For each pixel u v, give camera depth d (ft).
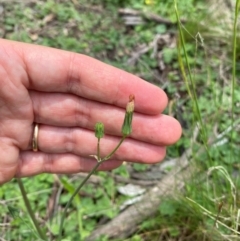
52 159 0.70
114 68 0.61
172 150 0.96
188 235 0.81
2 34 1.25
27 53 0.61
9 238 0.83
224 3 1.23
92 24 1.28
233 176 0.87
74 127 0.67
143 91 0.61
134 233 0.83
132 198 0.89
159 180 0.92
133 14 1.30
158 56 1.19
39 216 0.88
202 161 0.89
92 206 0.88
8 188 0.90
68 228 0.85
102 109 0.64
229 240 0.72
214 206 0.77
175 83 1.11
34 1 1.33
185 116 1.02
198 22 1.13
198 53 1.16
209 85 1.07
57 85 0.63
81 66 0.61
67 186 0.77
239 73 1.12
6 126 0.65
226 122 0.99
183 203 0.79
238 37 1.12
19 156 0.69
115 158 0.68
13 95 0.61
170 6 1.28
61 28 1.27
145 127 0.63
